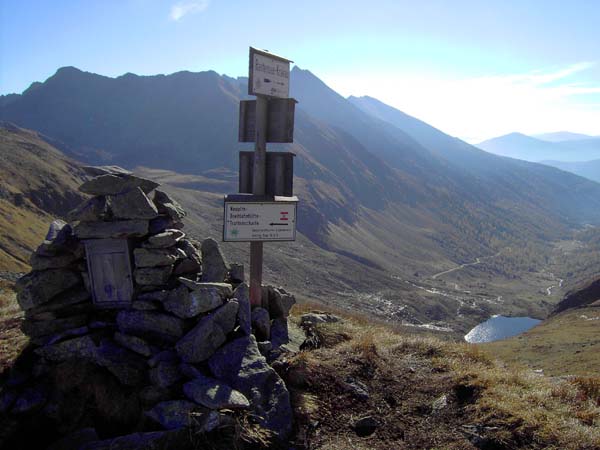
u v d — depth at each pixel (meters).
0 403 5.83
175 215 7.80
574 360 27.34
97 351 6.37
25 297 6.70
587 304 83.06
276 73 7.95
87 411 5.95
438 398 6.74
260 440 5.50
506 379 7.28
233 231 7.93
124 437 5.24
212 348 6.50
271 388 6.16
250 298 8.30
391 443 5.90
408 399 6.79
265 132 8.12
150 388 5.98
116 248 7.08
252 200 7.89
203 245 7.89
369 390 6.88
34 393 6.01
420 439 5.95
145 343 6.51
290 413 6.02
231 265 8.47
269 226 8.05
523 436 5.78
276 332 8.06
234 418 5.55
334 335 8.55
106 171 7.34
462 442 5.82
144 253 7.01
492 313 182.25
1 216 87.88
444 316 169.50
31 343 7.00
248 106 8.25
